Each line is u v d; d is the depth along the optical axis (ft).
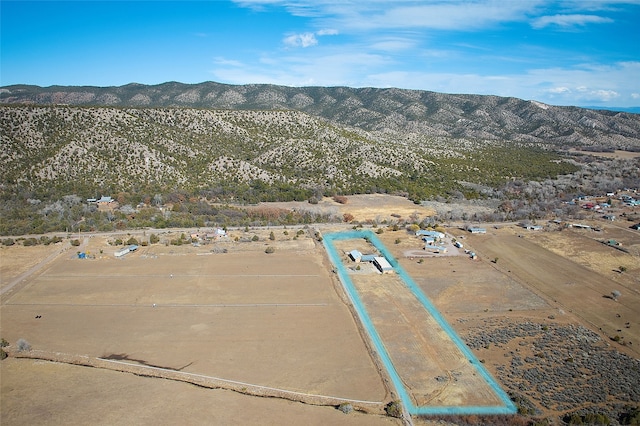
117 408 185.78
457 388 204.95
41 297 290.76
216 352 229.86
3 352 224.12
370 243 403.34
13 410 184.75
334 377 210.18
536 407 194.08
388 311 277.23
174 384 203.41
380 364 220.23
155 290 301.63
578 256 375.04
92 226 424.87
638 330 260.01
